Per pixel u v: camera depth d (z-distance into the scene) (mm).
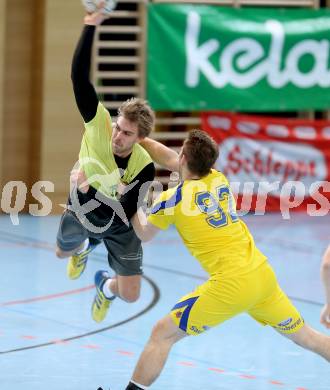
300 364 12203
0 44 25250
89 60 11016
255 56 26438
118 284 12594
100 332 13641
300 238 23297
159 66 25781
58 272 18281
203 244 10023
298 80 26938
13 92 25812
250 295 9852
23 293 16281
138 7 26625
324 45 27031
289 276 18453
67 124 25484
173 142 28312
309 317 14930
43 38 25109
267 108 26766
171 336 9906
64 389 10750
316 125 27484
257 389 10945
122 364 11922
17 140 26000
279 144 27219
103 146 11336
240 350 12914
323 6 29000
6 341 12961
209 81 26109
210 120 26578
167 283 17547
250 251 10117
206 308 9758
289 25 26719
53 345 12805
